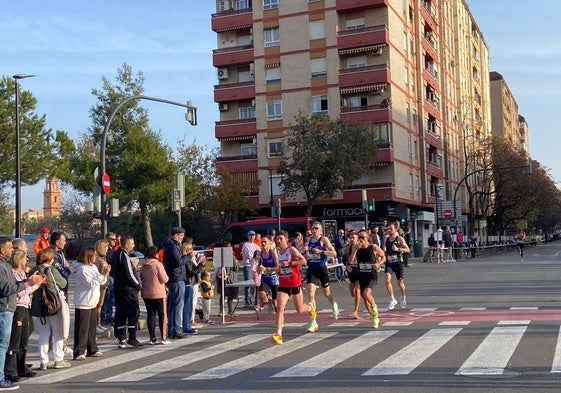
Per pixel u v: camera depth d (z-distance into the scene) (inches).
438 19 2817.4
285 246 476.1
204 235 2229.3
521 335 450.3
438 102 2733.8
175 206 731.4
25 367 387.9
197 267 550.9
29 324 395.9
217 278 649.0
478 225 3464.6
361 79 2023.9
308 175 1798.7
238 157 2174.0
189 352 450.6
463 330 484.1
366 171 1855.3
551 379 316.5
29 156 1423.5
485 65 4013.3
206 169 2118.6
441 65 2805.1
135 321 487.8
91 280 442.0
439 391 298.2
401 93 2155.5
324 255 542.6
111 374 381.4
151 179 1521.9
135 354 454.9
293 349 438.3
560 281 875.4
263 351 436.5
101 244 497.0
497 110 4694.9
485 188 2881.4
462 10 3294.8
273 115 2139.5
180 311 525.3
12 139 1387.8
